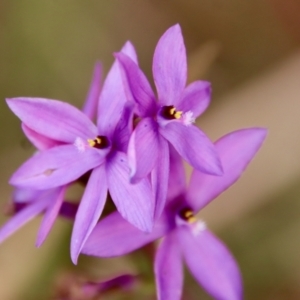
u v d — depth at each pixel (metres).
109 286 0.28
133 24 0.37
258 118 0.35
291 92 0.35
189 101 0.26
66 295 0.29
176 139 0.25
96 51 0.38
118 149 0.26
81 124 0.26
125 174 0.25
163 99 0.26
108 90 0.26
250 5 0.37
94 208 0.25
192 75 0.32
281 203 0.34
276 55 0.36
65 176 0.26
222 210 0.34
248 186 0.34
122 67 0.25
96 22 0.38
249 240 0.34
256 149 0.27
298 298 0.34
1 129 0.36
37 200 0.27
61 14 0.37
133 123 0.26
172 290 0.26
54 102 0.26
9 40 0.37
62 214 0.27
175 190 0.27
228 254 0.27
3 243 0.33
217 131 0.35
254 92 0.36
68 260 0.32
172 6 0.37
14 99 0.26
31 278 0.32
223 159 0.27
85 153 0.26
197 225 0.27
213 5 0.37
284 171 0.34
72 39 0.37
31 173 0.26
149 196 0.25
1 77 0.37
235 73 0.36
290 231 0.34
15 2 0.37
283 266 0.34
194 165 0.25
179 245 0.27
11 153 0.36
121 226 0.26
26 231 0.33
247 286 0.34
